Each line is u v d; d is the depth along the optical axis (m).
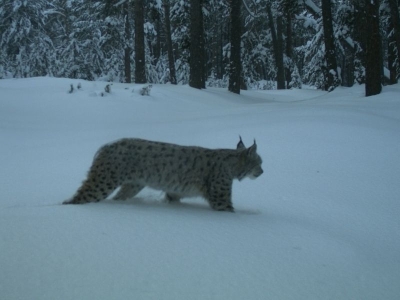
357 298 2.23
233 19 12.88
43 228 2.46
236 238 2.64
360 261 2.59
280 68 19.53
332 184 4.09
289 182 4.12
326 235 2.88
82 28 18.75
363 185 4.08
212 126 6.48
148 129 6.48
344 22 15.48
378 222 3.35
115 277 2.11
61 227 2.49
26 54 18.69
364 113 6.89
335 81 13.48
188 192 3.39
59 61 19.23
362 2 13.45
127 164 3.25
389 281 2.44
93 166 3.24
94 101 9.15
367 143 5.15
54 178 4.08
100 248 2.31
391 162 4.62
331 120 6.16
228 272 2.26
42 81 10.84
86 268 2.14
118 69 19.97
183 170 3.34
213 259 2.35
